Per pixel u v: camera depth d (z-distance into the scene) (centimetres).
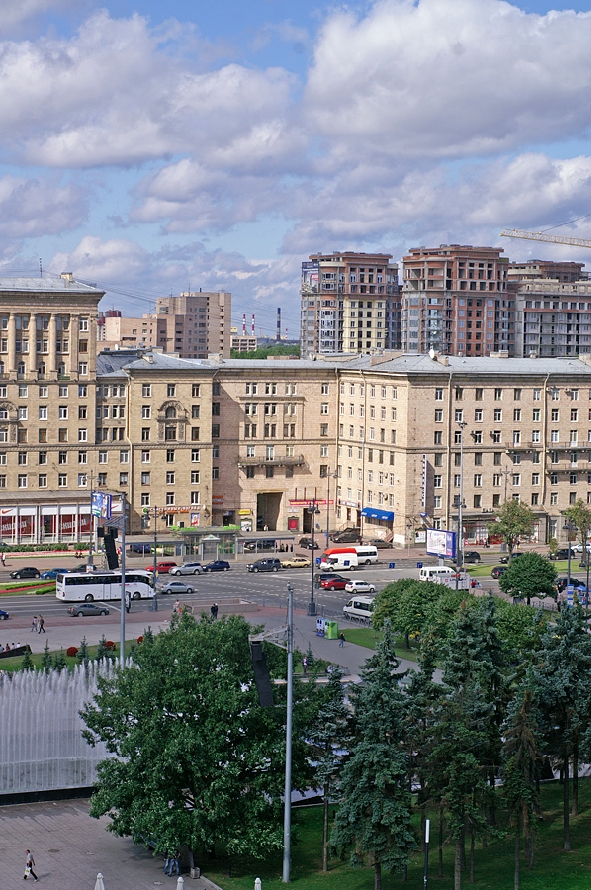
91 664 11044
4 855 8644
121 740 8794
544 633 10144
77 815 9494
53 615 15938
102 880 7812
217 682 8619
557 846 9119
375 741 8294
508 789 8406
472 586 18188
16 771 9788
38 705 9875
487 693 9175
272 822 8644
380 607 14362
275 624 15462
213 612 15925
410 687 8850
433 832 9400
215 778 8425
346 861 8888
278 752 8675
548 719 9200
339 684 9006
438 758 8338
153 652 8844
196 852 9019
